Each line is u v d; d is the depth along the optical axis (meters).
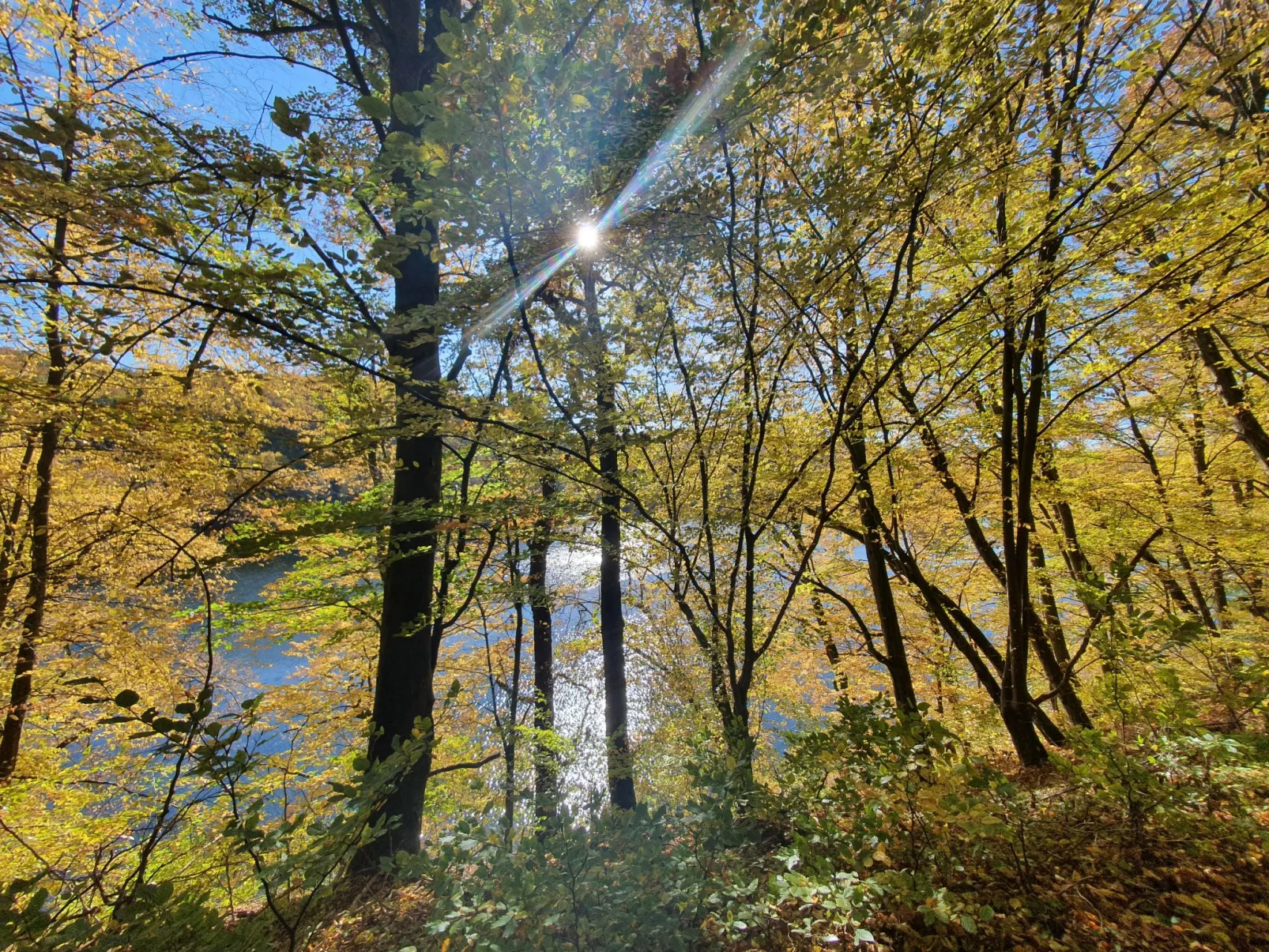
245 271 2.76
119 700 1.56
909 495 6.89
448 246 2.73
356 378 3.89
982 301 4.23
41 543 6.03
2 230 2.93
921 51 2.65
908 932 2.35
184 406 4.77
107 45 5.10
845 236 3.08
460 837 2.09
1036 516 8.02
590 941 2.01
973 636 6.86
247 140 2.69
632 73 2.73
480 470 6.75
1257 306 4.84
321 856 1.81
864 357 3.64
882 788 2.65
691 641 7.18
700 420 4.54
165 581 6.20
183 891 1.72
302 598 5.18
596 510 4.64
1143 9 3.33
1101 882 2.51
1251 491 7.80
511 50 2.06
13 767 5.74
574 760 4.48
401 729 4.35
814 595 8.70
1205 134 3.93
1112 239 3.78
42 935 1.41
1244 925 2.18
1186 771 2.80
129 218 2.61
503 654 9.38
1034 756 5.35
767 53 2.32
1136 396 7.09
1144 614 2.91
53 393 4.14
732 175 2.96
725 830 2.35
